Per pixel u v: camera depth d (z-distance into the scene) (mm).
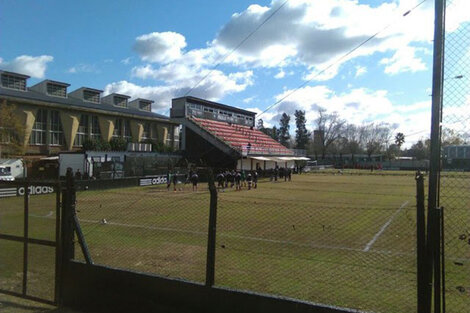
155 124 70312
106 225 13109
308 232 11812
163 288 4812
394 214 15766
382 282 6738
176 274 7215
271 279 6926
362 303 5707
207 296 4559
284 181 44906
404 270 7516
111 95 68250
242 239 10711
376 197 24156
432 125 3734
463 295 5961
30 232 11586
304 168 77125
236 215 15781
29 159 40656
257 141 68938
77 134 56531
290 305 4098
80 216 15469
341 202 20969
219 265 7895
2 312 5141
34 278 6723
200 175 42719
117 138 60406
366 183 40500
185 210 17547
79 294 5348
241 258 8500
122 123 63719
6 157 39219
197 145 54469
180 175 39375
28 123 48125
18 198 22234
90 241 10305
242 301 4355
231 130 65125
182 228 12492
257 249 9430
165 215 15836
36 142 50656
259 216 15477
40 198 22312
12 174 36375
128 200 21844
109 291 5156
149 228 12492
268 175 54375
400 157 135750
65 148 54281
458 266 7676
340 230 12156
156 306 4848
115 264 7961
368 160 118875
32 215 15398
